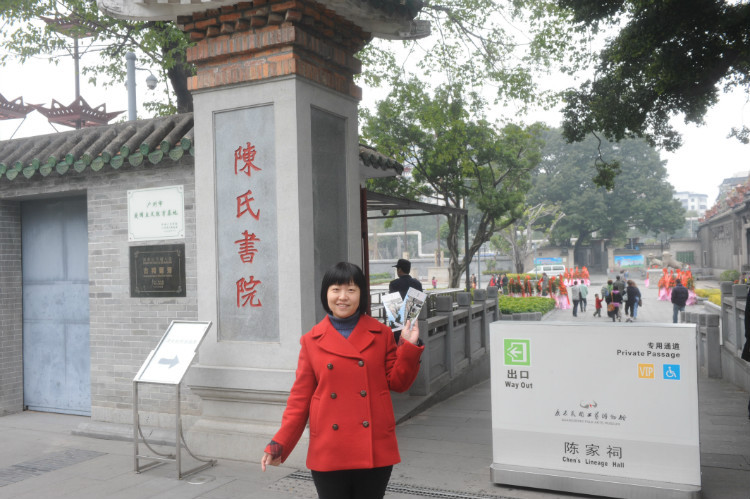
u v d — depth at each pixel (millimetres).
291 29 4984
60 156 6219
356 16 5508
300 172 5055
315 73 5270
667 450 3828
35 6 11180
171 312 5867
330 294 2715
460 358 9000
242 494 4344
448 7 13727
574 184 53844
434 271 43000
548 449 4184
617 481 3918
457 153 16797
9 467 5086
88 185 6324
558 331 4160
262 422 5199
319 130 5410
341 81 5652
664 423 3844
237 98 5285
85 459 5289
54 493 4441
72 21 11797
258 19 5105
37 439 6000
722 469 4555
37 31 11812
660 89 8219
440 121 15789
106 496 4355
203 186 5434
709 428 6070
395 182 17938
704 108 8703
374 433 2594
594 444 4035
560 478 4094
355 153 5871
